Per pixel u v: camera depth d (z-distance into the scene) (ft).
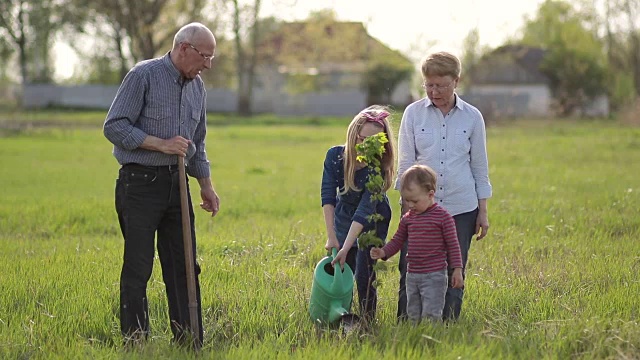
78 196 60.64
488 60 239.50
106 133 22.71
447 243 23.16
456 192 24.44
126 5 212.64
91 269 33.17
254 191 63.98
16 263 34.78
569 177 69.92
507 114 207.10
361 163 25.08
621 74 254.27
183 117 23.32
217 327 24.86
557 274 31.09
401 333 22.47
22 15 290.76
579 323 23.32
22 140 128.26
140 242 22.99
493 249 36.86
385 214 25.35
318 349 21.74
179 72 23.07
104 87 276.41
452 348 21.47
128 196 22.99
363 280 25.59
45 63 317.63
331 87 268.82
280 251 36.65
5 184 69.00
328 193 25.66
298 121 208.64
